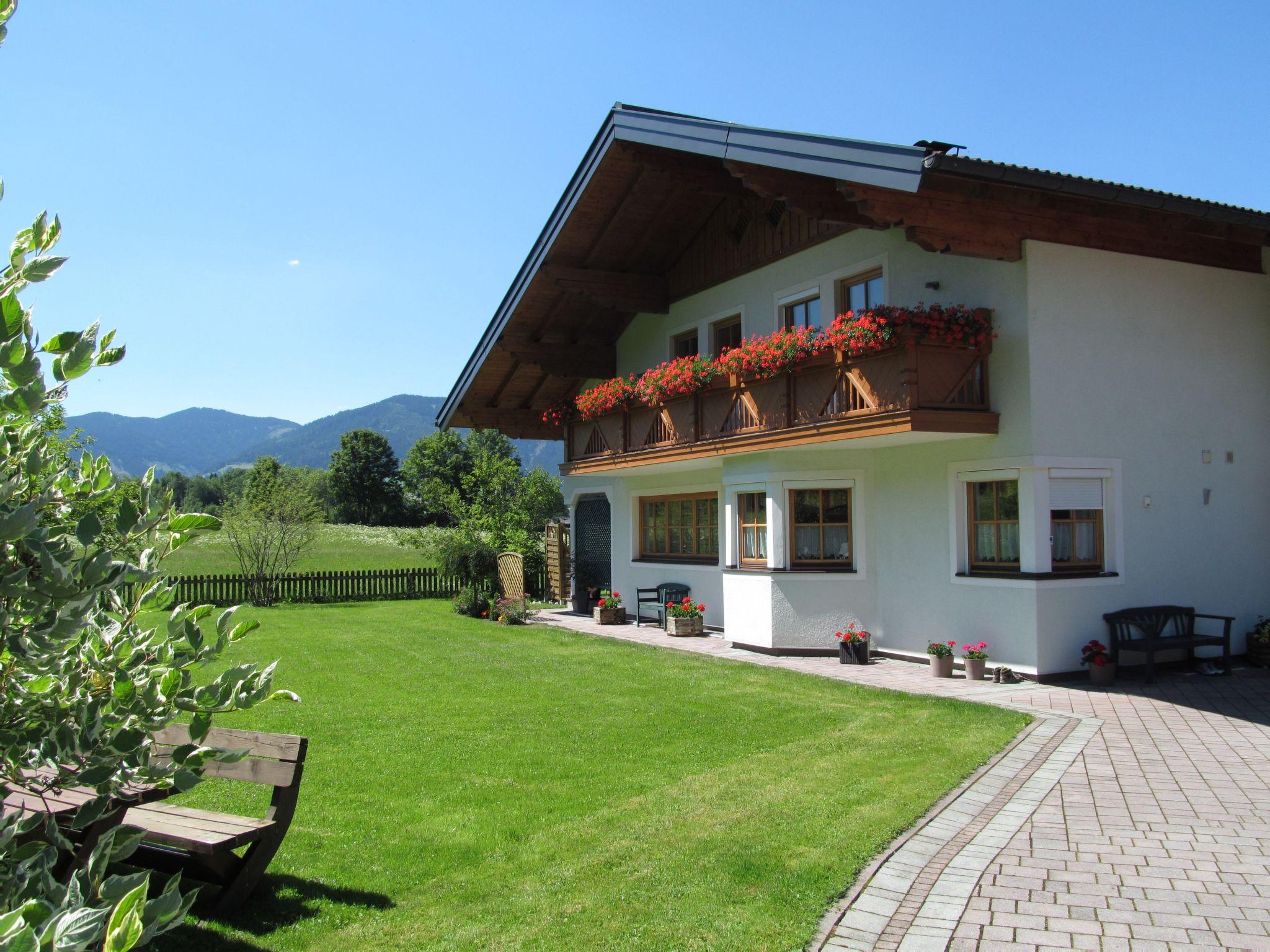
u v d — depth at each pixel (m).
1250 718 8.98
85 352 2.87
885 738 8.22
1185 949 4.25
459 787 6.80
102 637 3.22
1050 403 10.90
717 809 6.16
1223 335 12.38
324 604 23.23
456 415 21.19
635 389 15.95
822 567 13.34
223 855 4.54
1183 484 11.91
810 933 4.34
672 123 12.65
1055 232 10.92
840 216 11.78
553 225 16.36
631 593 18.30
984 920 4.55
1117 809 6.27
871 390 11.34
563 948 4.19
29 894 2.74
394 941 4.28
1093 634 11.12
